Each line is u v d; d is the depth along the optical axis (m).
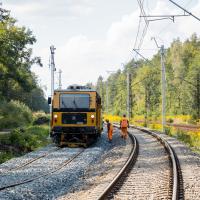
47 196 23.22
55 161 38.22
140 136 65.62
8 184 26.62
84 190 24.33
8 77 111.44
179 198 20.89
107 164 35.53
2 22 84.25
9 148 45.59
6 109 109.50
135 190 23.14
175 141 53.91
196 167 31.44
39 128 76.12
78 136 51.41
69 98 51.12
